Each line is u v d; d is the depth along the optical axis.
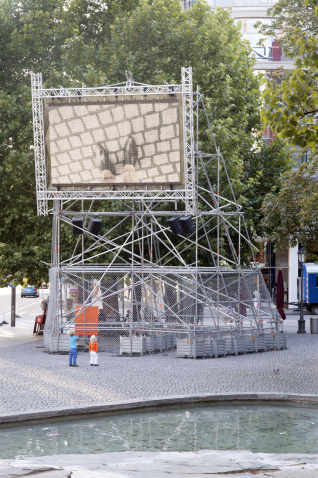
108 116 21.48
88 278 23.59
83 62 27.53
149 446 9.43
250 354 21.94
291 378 15.84
